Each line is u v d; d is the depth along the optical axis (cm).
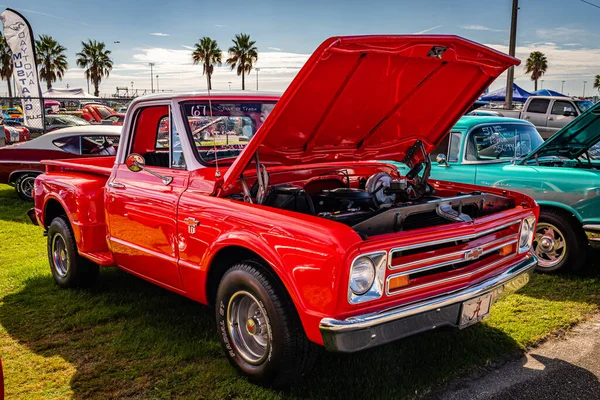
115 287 540
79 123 1905
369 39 299
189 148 394
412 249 309
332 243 279
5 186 1277
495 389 341
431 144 445
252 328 342
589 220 545
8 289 538
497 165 629
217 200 357
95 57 6812
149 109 448
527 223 385
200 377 357
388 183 396
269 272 322
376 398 327
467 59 350
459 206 367
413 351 389
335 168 440
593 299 505
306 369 324
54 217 565
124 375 363
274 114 324
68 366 377
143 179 429
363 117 386
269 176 405
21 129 1411
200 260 363
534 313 468
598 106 540
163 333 427
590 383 350
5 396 338
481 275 343
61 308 484
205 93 418
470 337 414
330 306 281
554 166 632
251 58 6134
